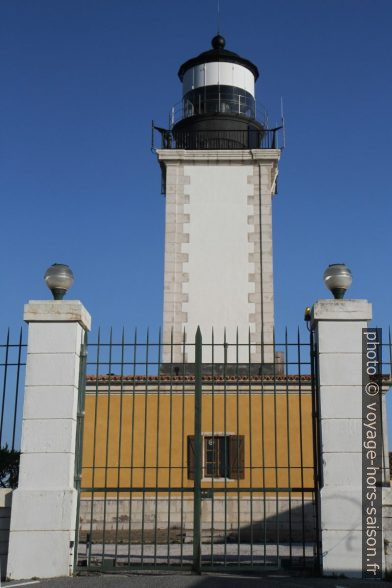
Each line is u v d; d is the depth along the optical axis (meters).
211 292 21.58
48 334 8.86
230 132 23.41
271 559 11.48
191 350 20.94
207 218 22.23
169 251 21.97
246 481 17.28
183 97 24.48
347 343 8.75
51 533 8.25
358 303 8.84
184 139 23.50
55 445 8.53
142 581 7.83
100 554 12.84
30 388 8.70
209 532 16.91
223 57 24.17
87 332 9.50
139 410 17.80
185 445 17.58
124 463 17.47
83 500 17.14
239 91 24.05
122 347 9.09
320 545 8.38
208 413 17.72
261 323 21.27
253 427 17.64
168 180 22.55
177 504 17.17
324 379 8.66
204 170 22.61
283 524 17.02
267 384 17.61
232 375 18.39
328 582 7.77
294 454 17.42
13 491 8.40
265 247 21.95
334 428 8.52
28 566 8.17
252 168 22.61
